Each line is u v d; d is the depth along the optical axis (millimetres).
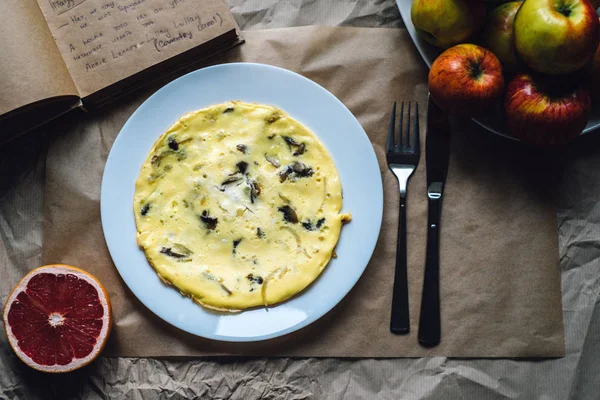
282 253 657
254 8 705
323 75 697
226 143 668
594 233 686
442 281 678
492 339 670
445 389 668
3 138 665
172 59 671
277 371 668
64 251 676
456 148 690
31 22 648
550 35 579
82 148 686
